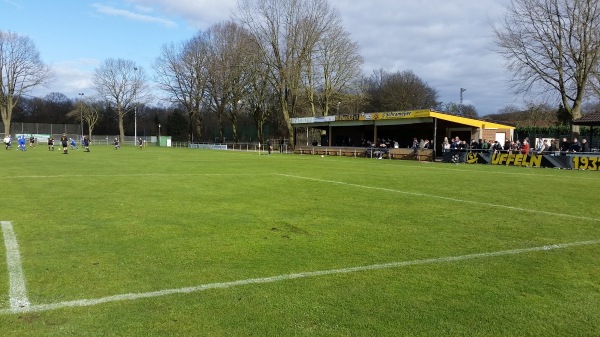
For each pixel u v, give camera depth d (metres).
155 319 3.88
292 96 50.56
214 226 7.78
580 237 7.13
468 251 6.24
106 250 6.11
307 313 4.04
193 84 71.81
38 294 4.44
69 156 32.75
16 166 21.66
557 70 33.88
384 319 3.93
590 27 31.92
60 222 7.96
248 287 4.70
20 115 93.25
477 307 4.22
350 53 54.41
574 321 3.93
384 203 10.55
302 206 10.04
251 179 16.27
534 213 9.29
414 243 6.68
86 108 85.88
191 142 73.50
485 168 23.94
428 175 18.69
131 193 11.97
